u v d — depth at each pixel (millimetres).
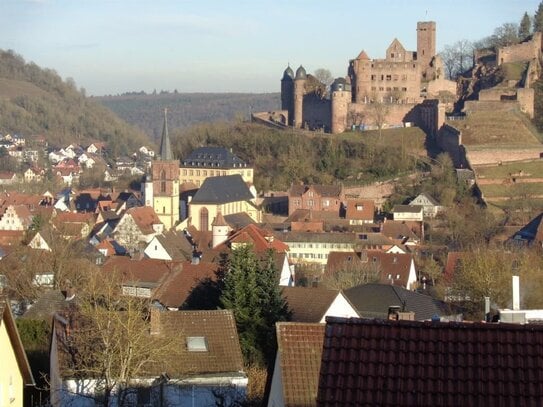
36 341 82688
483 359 25797
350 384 25516
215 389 59812
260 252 142500
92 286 66312
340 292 88312
